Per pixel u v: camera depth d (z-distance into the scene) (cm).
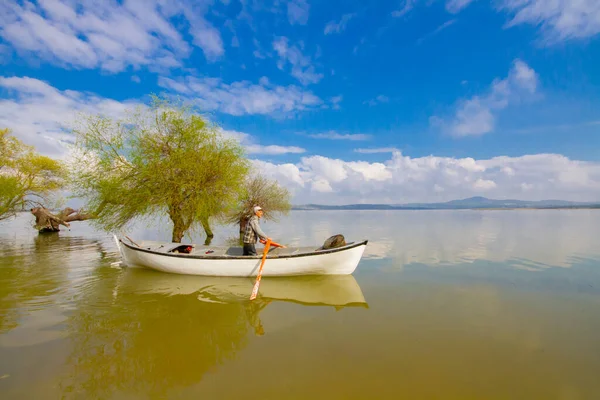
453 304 655
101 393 351
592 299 684
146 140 1259
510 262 1106
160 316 590
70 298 700
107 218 1351
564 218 4772
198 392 352
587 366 405
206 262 902
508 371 394
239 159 1400
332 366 407
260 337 497
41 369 400
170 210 1298
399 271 971
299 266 882
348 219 5153
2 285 812
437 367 404
